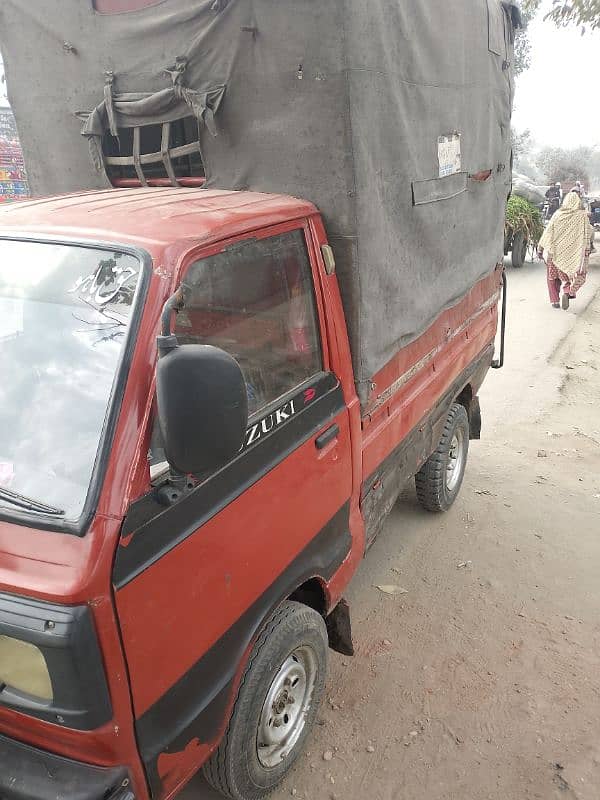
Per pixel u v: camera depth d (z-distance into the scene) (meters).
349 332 2.69
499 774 2.68
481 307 4.65
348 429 2.65
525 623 3.57
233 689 2.10
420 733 2.87
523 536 4.40
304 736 2.66
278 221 2.29
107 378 1.72
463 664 3.27
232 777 2.27
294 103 2.52
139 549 1.63
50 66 3.04
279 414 2.21
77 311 1.83
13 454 1.74
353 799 2.58
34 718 1.63
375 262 2.72
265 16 2.47
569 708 3.00
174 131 2.89
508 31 4.43
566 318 9.98
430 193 3.23
